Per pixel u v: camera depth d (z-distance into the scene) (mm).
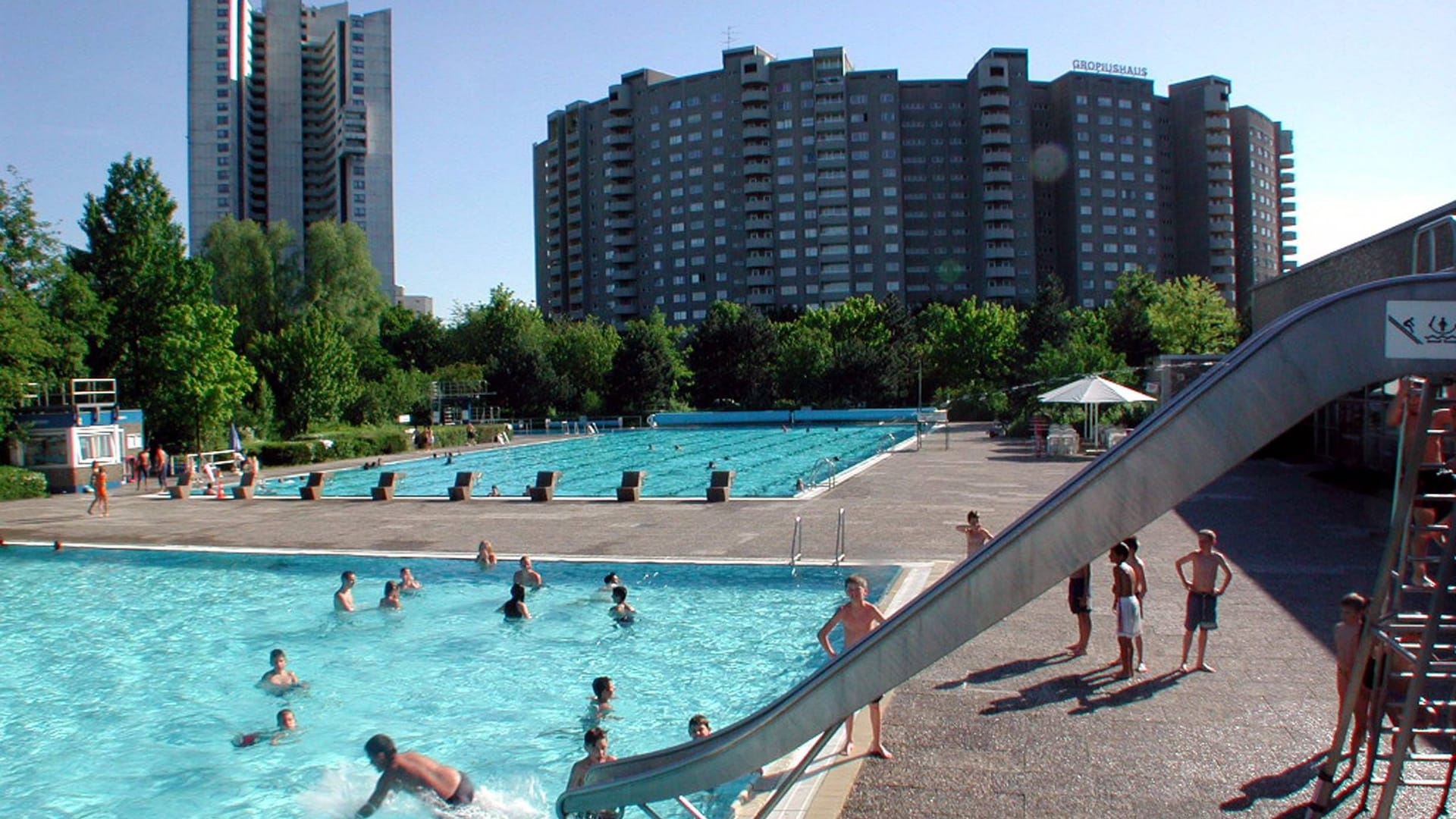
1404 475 5887
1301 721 8500
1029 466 32250
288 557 19828
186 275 48656
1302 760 7668
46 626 15125
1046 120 129875
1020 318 87438
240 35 147750
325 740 10328
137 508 29312
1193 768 7559
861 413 70938
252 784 9328
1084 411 41656
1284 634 11242
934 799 7125
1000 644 11117
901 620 4492
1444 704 6012
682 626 14125
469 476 28531
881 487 27234
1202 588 9852
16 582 18469
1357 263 23969
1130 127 128625
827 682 4770
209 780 9422
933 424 62750
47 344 37312
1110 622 11938
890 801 7102
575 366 81312
